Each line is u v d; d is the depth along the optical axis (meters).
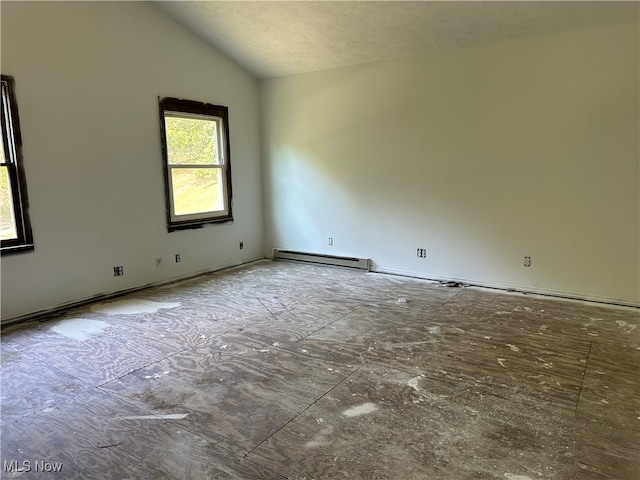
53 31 4.03
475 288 4.82
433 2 4.02
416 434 2.23
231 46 5.45
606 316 3.87
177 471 1.99
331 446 2.15
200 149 5.59
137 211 4.87
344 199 5.77
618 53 3.89
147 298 4.64
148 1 4.76
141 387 2.77
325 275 5.52
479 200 4.79
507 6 3.91
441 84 4.84
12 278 3.91
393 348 3.28
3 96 3.77
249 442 2.19
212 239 5.78
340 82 5.54
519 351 3.18
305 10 4.45
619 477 1.91
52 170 4.11
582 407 2.45
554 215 4.38
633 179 3.96
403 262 5.43
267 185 6.45
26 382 2.85
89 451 2.15
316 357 3.15
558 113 4.23
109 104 4.52
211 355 3.22
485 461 2.02
